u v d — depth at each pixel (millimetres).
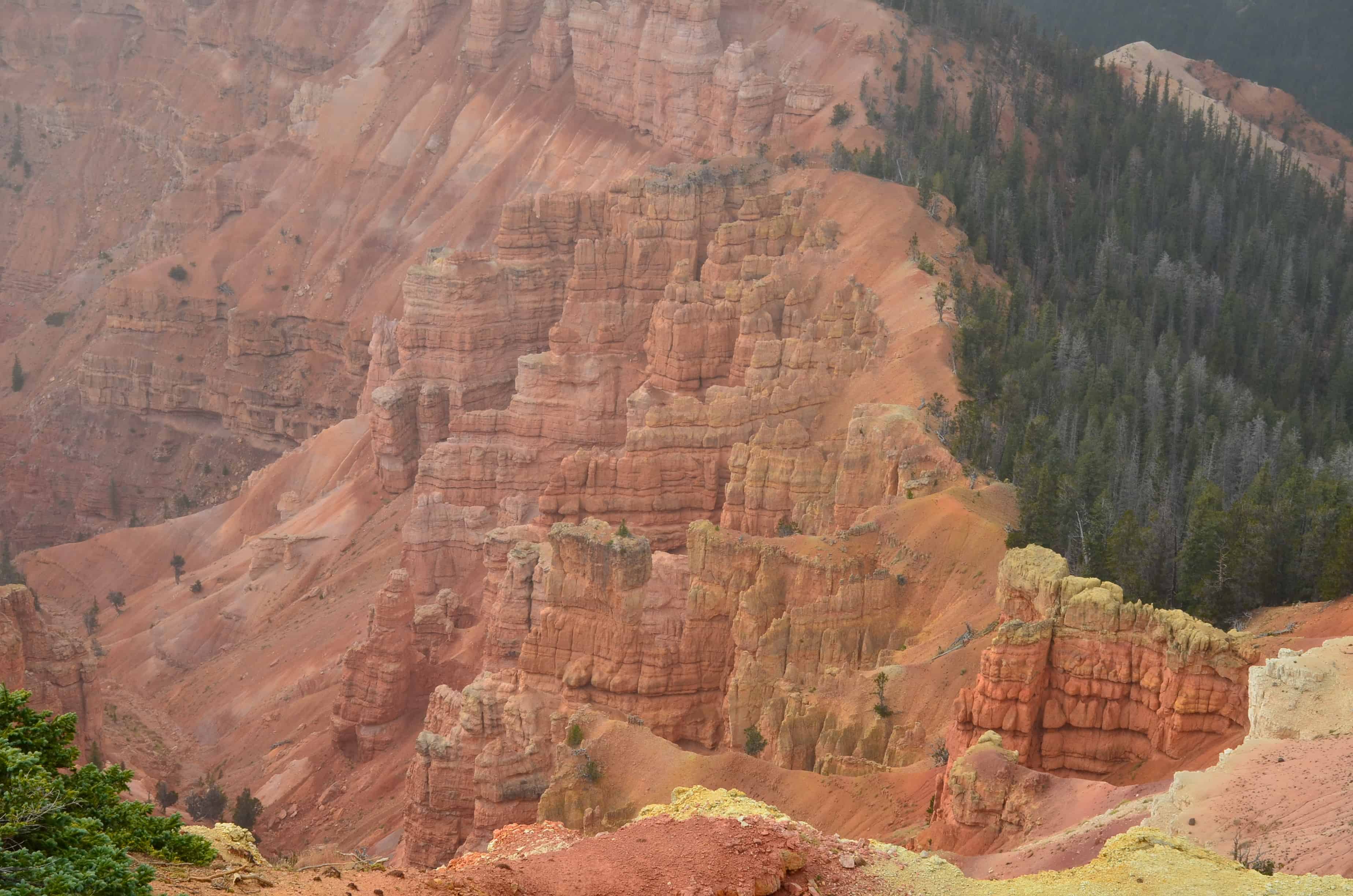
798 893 43281
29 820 38219
